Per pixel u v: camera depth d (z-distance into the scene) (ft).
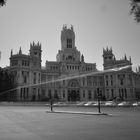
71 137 56.24
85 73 474.08
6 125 85.10
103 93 475.72
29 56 426.51
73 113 155.53
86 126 79.92
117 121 96.84
